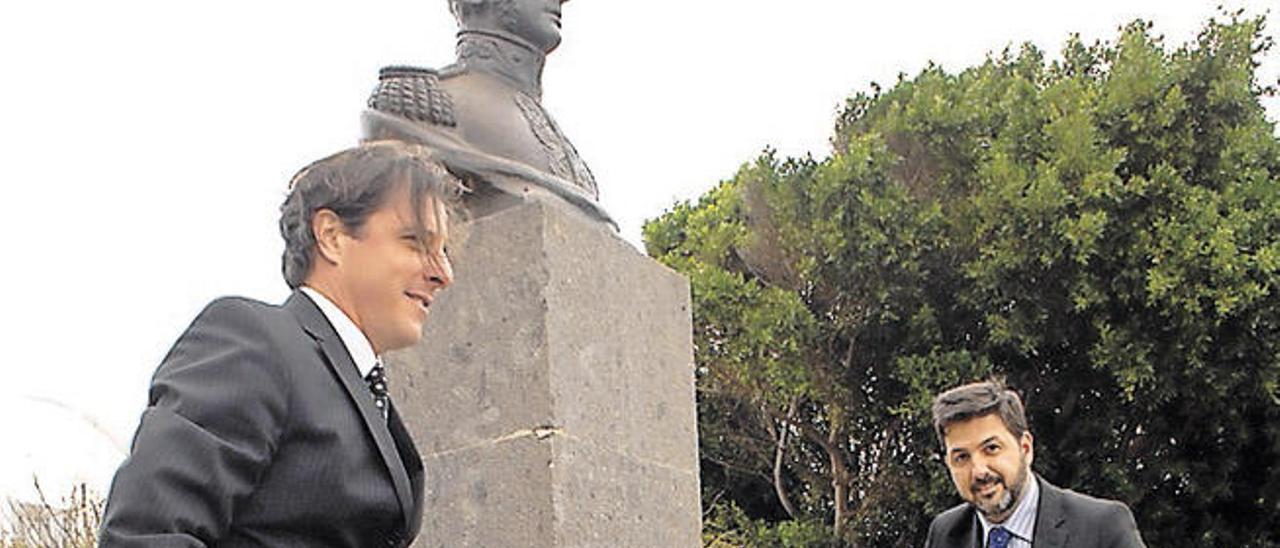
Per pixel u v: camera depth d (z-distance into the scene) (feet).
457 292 10.25
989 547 11.34
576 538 9.64
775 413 38.83
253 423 4.67
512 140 10.68
